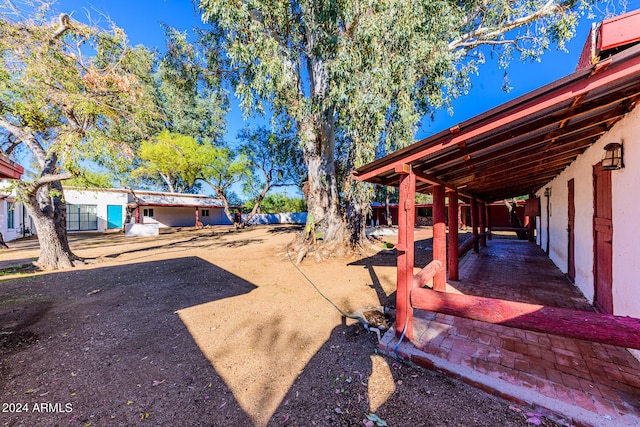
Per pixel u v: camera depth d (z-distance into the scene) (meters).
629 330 1.75
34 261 8.59
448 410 2.11
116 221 22.12
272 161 20.45
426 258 8.77
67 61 6.53
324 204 10.01
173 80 10.59
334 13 5.79
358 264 8.12
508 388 2.24
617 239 3.12
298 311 4.36
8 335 3.54
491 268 6.73
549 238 7.95
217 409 2.19
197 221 24.16
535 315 2.08
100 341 3.37
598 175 3.83
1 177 3.68
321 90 8.30
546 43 7.75
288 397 2.32
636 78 1.81
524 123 2.38
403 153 2.84
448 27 6.14
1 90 5.98
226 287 5.78
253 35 6.21
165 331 3.65
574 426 1.91
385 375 2.60
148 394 2.38
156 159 15.73
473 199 8.02
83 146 6.47
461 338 3.13
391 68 5.82
